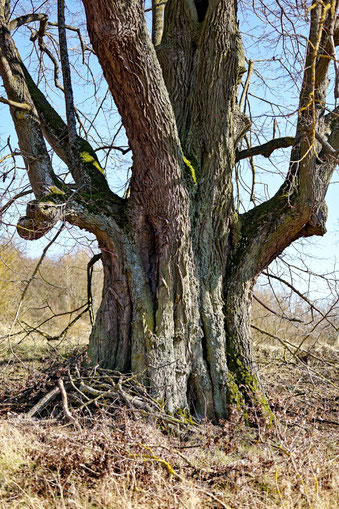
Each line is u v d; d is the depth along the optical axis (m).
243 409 6.48
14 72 6.59
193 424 5.97
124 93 5.86
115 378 6.41
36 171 6.45
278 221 7.05
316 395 7.59
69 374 6.10
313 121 5.79
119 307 6.79
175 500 3.79
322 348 11.10
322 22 5.71
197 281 6.79
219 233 7.09
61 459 4.29
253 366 6.88
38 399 6.32
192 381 6.60
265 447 5.09
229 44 6.89
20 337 12.69
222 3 6.72
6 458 4.39
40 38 8.52
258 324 13.49
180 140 7.14
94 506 3.90
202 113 7.03
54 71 9.09
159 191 6.42
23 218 6.12
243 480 4.27
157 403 6.09
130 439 4.46
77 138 7.31
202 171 7.04
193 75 7.12
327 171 6.85
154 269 6.77
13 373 8.44
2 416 5.77
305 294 8.41
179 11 7.25
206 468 4.55
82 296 17.48
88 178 6.89
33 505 3.68
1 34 6.59
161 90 5.92
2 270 14.11
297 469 4.32
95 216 6.59
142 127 6.05
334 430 6.03
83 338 14.23
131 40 5.46
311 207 6.79
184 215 6.57
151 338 6.45
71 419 4.89
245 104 9.20
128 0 5.30
